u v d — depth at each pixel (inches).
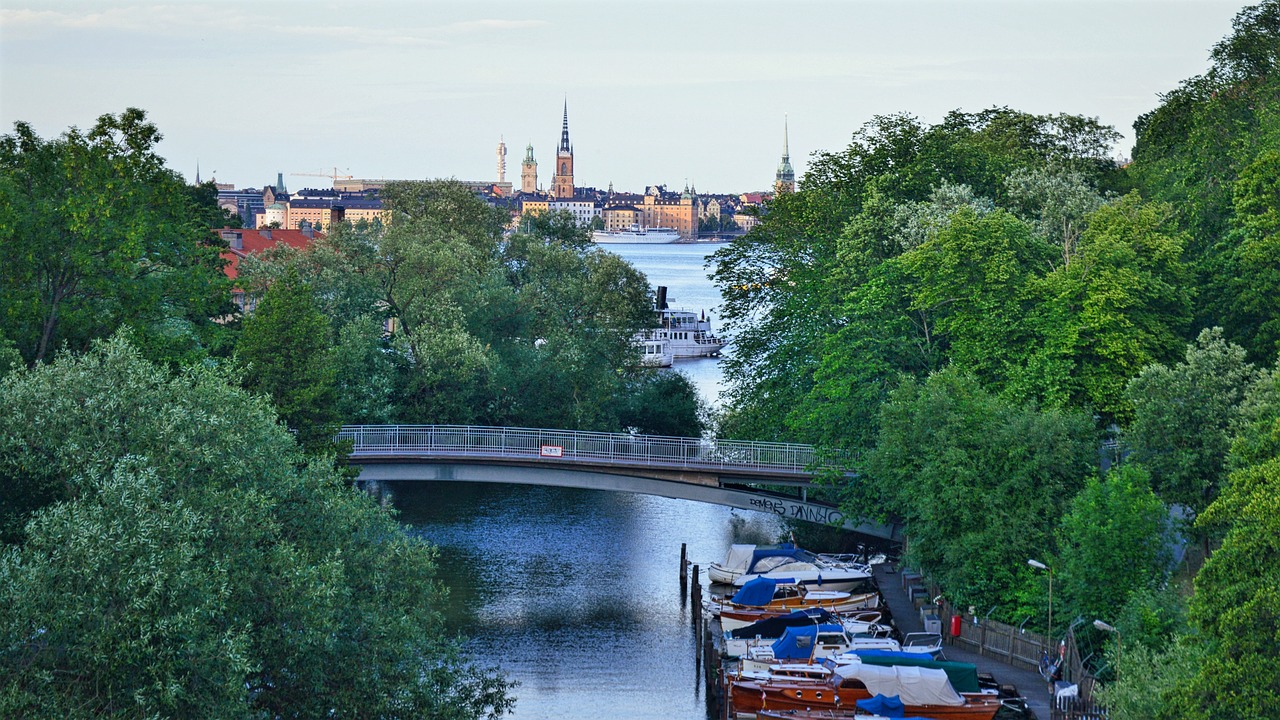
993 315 2667.3
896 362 2854.3
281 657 1502.2
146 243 2586.1
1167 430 2327.8
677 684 2364.7
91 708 1280.8
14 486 1601.9
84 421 1572.3
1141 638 1919.3
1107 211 2851.9
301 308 2689.5
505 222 5969.5
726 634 2474.2
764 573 2913.4
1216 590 1491.1
